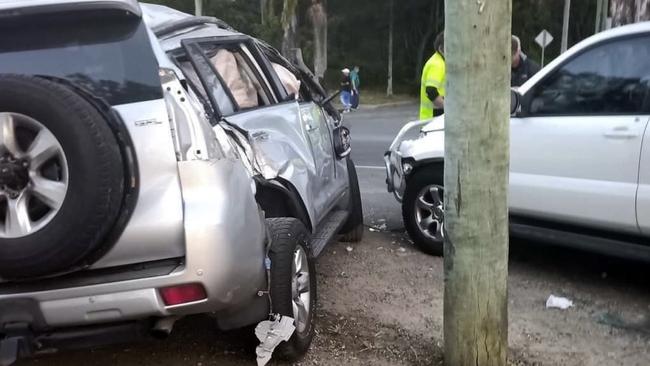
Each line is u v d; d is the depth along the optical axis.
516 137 5.33
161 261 3.11
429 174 5.98
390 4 40.56
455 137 3.53
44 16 3.18
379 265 5.80
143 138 3.08
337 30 43.56
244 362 3.96
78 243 2.84
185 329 4.43
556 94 5.20
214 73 4.39
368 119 23.02
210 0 35.81
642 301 4.96
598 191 4.86
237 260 3.18
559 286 5.29
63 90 2.89
